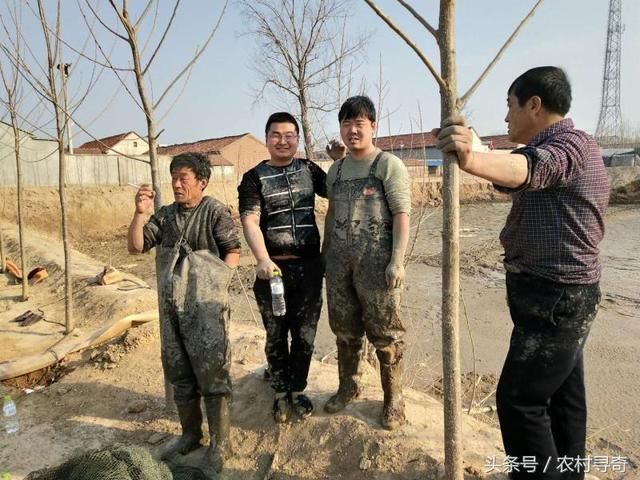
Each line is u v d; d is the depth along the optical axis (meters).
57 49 6.02
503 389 2.48
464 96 2.07
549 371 2.38
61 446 3.58
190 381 3.27
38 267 9.59
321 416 3.41
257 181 3.23
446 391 2.28
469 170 1.92
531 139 2.37
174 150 37.41
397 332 3.10
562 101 2.32
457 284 2.18
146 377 4.48
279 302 2.96
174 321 3.18
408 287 10.88
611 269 12.65
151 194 3.21
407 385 5.54
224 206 3.40
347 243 3.04
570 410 2.72
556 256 2.31
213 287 3.18
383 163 2.99
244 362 4.45
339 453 3.12
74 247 16.98
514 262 2.49
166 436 3.62
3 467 3.36
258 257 3.06
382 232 2.99
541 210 2.32
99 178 20.80
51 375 5.02
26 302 7.98
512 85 2.47
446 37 2.04
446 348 2.24
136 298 7.14
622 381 6.12
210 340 3.11
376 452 3.02
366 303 3.05
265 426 3.48
